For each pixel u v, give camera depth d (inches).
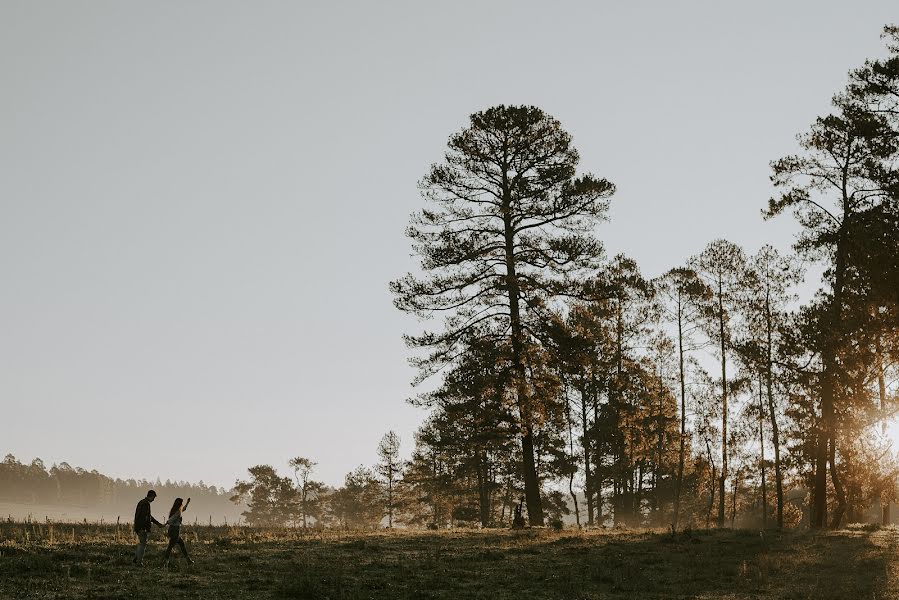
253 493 4702.3
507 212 1615.4
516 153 1683.1
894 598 809.5
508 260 1609.3
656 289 2129.7
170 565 906.7
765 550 1123.3
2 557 902.4
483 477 2859.3
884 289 1266.0
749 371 1857.8
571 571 963.3
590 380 2278.5
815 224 1496.1
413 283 1622.8
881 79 1360.7
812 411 1603.1
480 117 1676.9
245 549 1062.4
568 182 1625.2
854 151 1461.6
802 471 1839.3
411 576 908.0
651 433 2337.6
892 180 1342.3
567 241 1592.0
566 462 2477.9
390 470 3636.8
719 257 1994.3
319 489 4699.8
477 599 807.1
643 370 2217.0
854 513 1895.9
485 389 1608.0
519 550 1122.0
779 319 1845.5
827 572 958.4
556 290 1631.4
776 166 1531.7
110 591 770.8
